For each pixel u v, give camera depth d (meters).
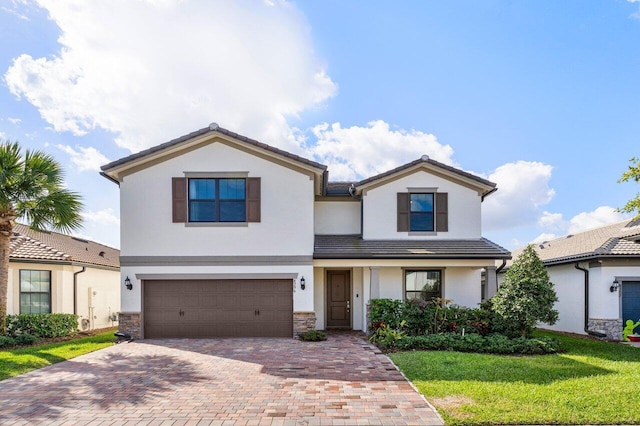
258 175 14.63
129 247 14.27
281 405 6.82
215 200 14.62
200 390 7.71
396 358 10.28
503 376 8.48
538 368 9.17
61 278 17.45
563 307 17.02
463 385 7.78
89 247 23.95
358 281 16.53
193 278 14.30
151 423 6.07
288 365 9.76
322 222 17.03
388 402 6.93
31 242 17.70
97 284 20.48
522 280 12.26
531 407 6.50
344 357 10.66
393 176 16.06
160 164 14.52
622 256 14.20
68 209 13.75
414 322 13.18
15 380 8.59
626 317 14.47
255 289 14.52
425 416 6.25
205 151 14.62
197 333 14.34
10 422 6.15
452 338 11.87
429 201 16.27
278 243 14.48
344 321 16.59
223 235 14.44
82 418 6.30
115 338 14.05
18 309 16.28
